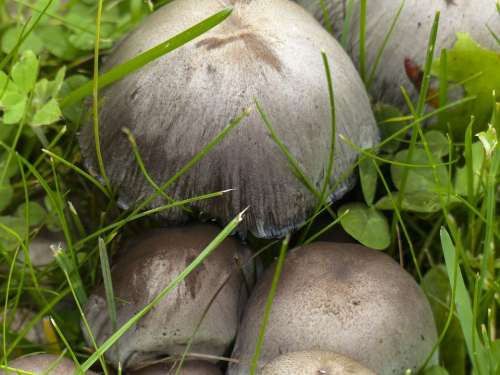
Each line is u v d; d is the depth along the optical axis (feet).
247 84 0.73
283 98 0.73
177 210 0.77
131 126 0.75
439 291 0.83
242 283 0.78
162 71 0.74
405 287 0.74
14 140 0.84
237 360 0.74
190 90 0.73
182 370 0.73
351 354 0.70
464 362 0.80
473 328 0.72
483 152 0.83
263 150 0.74
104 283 0.74
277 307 0.72
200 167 0.74
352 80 0.78
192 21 0.75
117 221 0.83
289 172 0.75
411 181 0.84
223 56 0.73
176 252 0.75
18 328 0.83
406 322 0.72
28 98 0.84
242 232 0.76
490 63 0.83
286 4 0.77
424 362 0.73
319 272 0.73
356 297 0.72
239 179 0.74
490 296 0.80
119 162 0.77
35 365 0.69
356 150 0.78
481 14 0.83
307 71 0.74
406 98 0.83
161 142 0.74
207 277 0.74
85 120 0.81
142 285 0.74
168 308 0.73
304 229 0.83
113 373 0.75
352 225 0.81
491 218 0.76
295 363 0.65
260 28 0.74
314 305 0.71
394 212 0.83
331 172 0.77
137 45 0.76
